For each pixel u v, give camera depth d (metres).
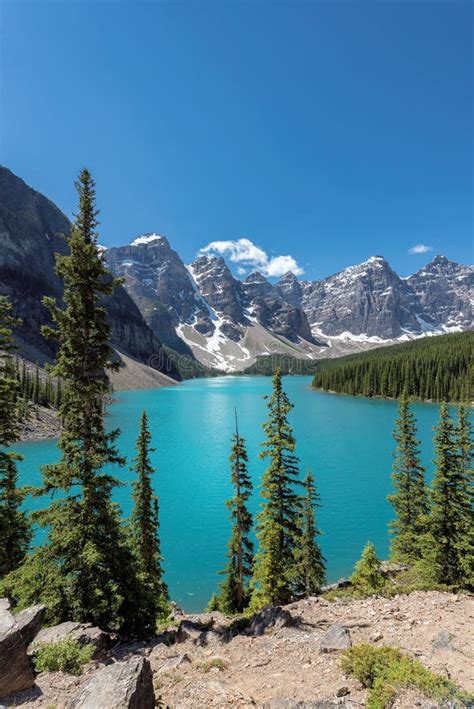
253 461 67.44
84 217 15.24
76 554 13.70
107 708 6.38
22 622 9.29
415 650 10.30
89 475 14.34
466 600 14.50
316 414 118.94
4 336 19.52
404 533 29.77
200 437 85.94
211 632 13.24
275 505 21.12
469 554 20.62
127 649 12.55
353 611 14.22
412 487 30.42
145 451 24.78
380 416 114.38
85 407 14.41
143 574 16.27
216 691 9.01
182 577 30.94
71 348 14.39
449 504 22.28
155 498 24.78
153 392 199.12
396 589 16.81
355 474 58.50
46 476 14.32
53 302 14.56
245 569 24.38
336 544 36.62
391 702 7.29
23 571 13.55
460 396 134.12
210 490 51.94
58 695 8.02
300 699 8.25
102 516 14.45
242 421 107.56
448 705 7.06
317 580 25.53
